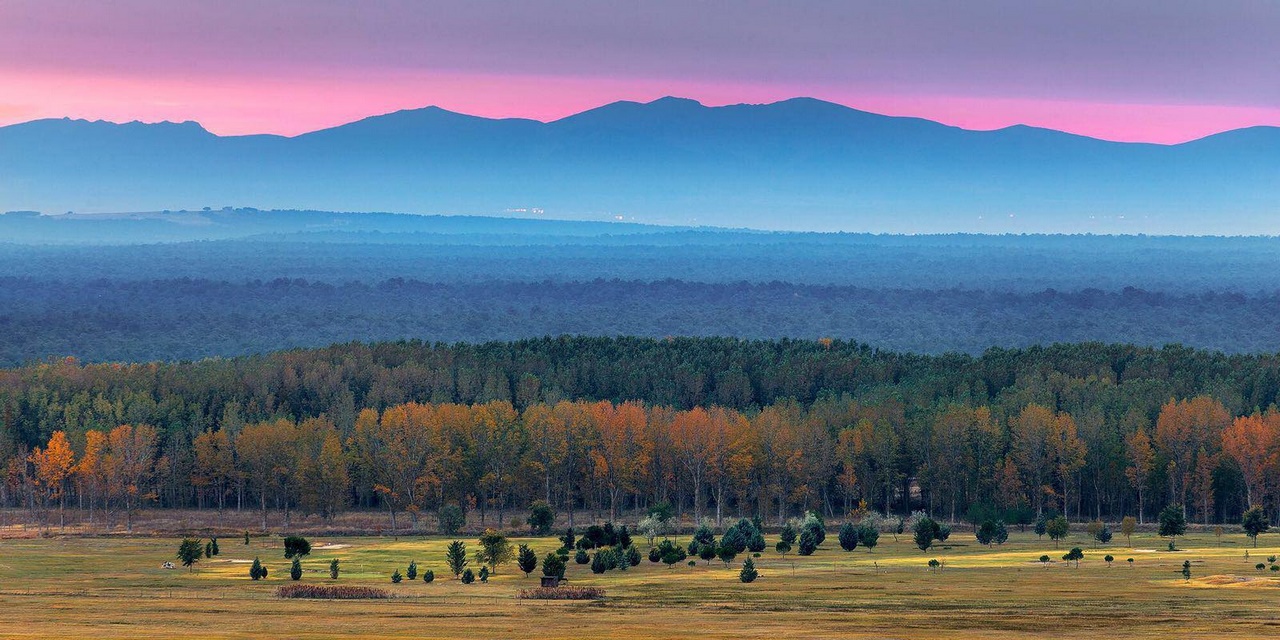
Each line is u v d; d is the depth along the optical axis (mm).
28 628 165625
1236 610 183000
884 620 176625
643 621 176000
